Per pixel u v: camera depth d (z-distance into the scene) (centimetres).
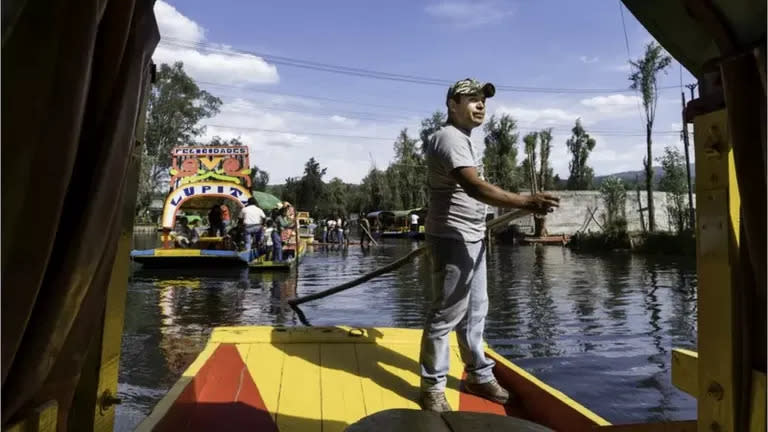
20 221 89
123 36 108
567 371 622
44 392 112
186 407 272
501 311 989
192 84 5672
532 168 3775
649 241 2506
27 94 88
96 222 108
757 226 112
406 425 185
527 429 184
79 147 107
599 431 186
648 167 2905
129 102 115
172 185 1853
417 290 1216
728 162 132
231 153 1886
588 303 1073
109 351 144
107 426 145
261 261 1616
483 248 312
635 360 664
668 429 172
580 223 3544
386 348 392
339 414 287
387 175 6150
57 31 91
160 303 1041
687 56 142
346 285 620
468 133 304
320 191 6881
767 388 117
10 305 89
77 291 106
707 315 138
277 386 322
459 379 345
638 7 138
